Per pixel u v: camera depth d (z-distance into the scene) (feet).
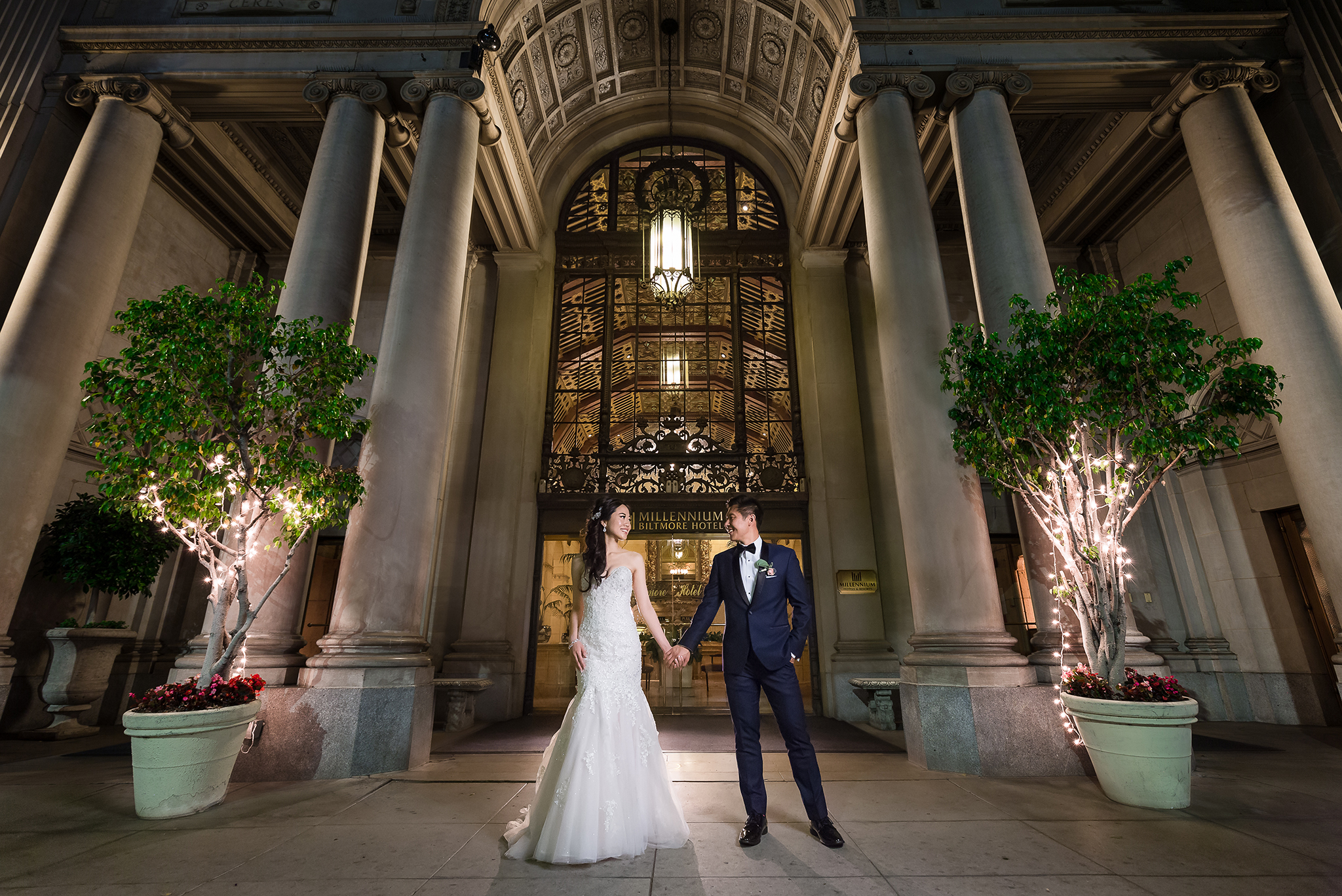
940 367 17.58
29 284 19.39
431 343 19.04
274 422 14.30
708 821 10.98
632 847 8.97
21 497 18.01
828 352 34.63
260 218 32.63
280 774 14.60
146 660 27.43
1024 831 10.39
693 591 33.71
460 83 22.30
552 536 32.37
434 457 18.42
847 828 10.59
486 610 29.76
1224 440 13.12
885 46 23.16
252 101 23.65
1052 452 14.74
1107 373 13.52
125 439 12.89
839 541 31.19
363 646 16.11
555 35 32.91
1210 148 22.03
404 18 23.75
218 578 13.92
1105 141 30.01
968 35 23.26
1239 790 13.15
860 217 35.35
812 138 35.29
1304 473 18.15
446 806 12.32
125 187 21.71
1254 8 23.62
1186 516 29.14
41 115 22.22
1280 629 25.55
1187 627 28.14
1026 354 14.08
